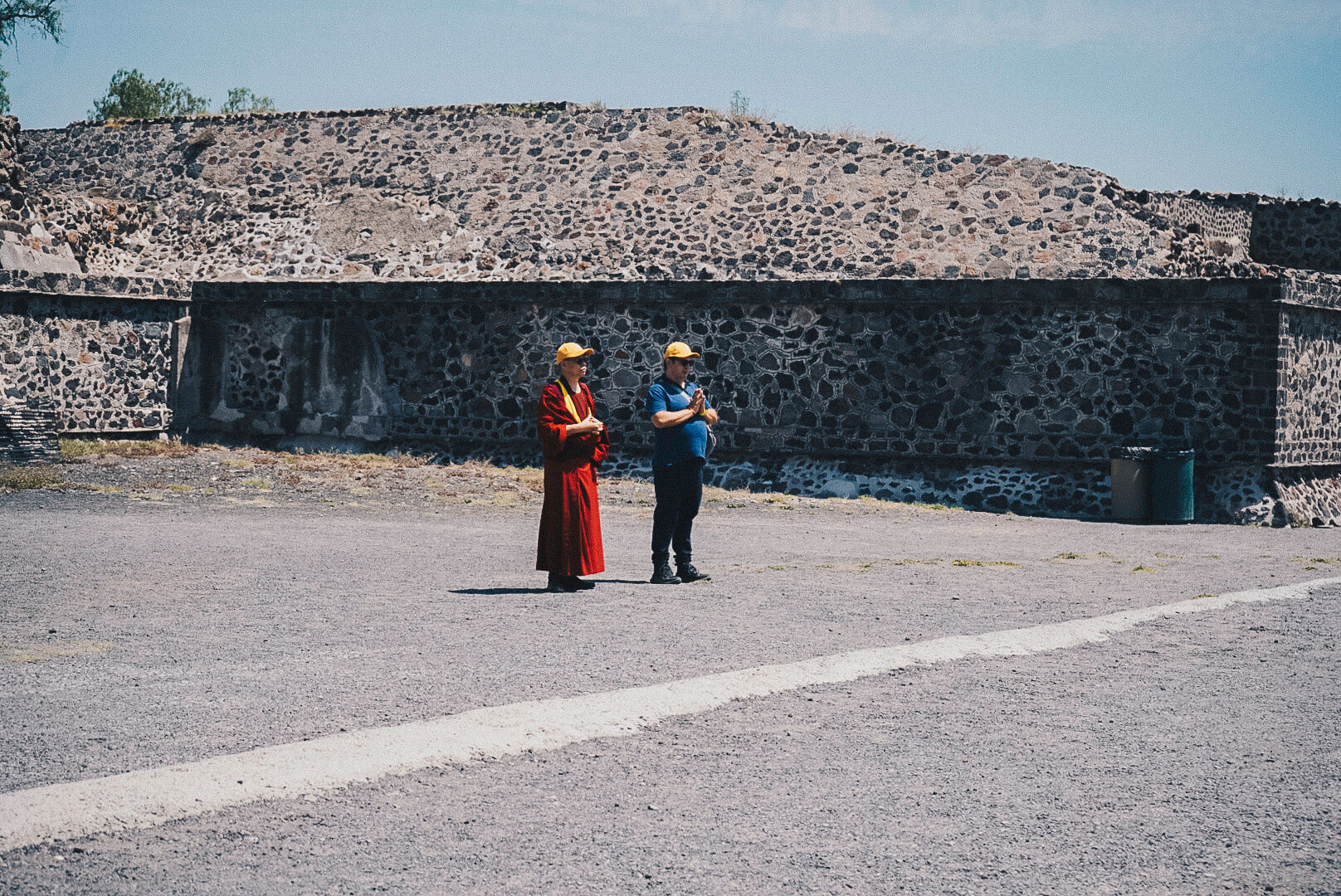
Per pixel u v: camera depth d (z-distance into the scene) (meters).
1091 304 16.92
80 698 4.58
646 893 2.90
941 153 19.98
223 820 3.30
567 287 19.03
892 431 17.75
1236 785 3.84
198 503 13.58
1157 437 16.67
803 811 3.51
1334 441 17.61
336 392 20.16
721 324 18.50
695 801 3.58
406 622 6.45
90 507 12.66
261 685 4.83
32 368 18.36
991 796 3.67
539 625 6.41
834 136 20.66
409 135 22.83
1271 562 10.59
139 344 19.98
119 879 2.89
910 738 4.29
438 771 3.80
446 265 20.91
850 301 17.84
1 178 19.47
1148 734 4.41
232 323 20.61
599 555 7.92
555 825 3.35
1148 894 2.97
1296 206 23.86
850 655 5.48
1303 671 5.55
